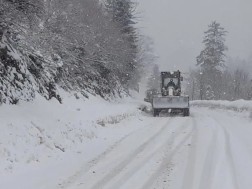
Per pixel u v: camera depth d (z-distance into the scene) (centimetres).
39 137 1378
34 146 1302
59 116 1888
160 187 950
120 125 2164
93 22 3925
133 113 2888
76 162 1234
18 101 1694
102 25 4028
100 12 4256
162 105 3111
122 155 1345
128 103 4262
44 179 1027
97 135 1775
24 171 1098
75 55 3247
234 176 1043
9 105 1586
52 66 2573
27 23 1797
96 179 1027
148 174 1077
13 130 1323
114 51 4138
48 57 2561
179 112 3372
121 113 2647
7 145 1202
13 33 1744
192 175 1061
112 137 1759
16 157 1166
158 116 3108
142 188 941
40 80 2188
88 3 4078
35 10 1725
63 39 2895
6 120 1381
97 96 3628
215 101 4284
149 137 1764
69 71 3116
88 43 3544
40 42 2400
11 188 942
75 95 2877
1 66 1645
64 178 1039
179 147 1488
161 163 1212
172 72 3494
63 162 1230
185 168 1143
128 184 977
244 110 3027
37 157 1230
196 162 1218
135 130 2028
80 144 1534
